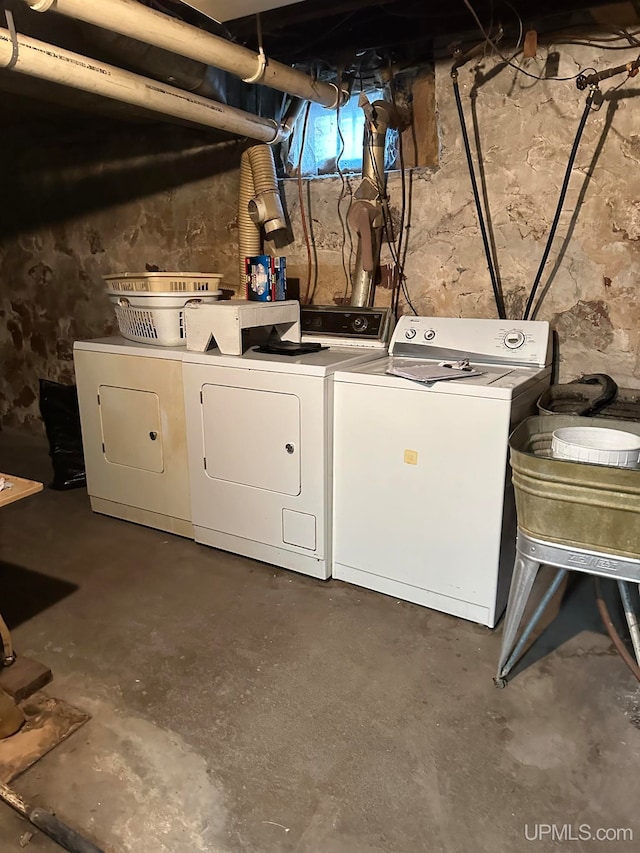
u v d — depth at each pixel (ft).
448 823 4.41
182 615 7.02
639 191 7.27
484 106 7.95
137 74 7.05
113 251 11.94
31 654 6.32
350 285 9.52
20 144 12.30
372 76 8.57
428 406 6.51
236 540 8.33
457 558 6.71
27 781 4.79
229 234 10.50
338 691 5.75
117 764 4.95
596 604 7.07
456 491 6.54
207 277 8.79
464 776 4.80
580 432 5.61
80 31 6.21
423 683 5.85
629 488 4.61
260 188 9.21
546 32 7.37
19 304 13.53
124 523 9.50
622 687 5.74
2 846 4.29
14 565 8.19
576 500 4.87
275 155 9.64
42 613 7.07
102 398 9.14
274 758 4.99
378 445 6.95
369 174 8.50
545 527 5.14
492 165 8.05
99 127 11.27
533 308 8.21
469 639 6.53
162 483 8.89
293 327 8.86
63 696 5.71
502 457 6.16
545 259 7.94
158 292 8.24
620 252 7.52
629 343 7.70
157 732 5.27
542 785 4.70
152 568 8.10
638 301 7.54
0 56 5.46
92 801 4.62
